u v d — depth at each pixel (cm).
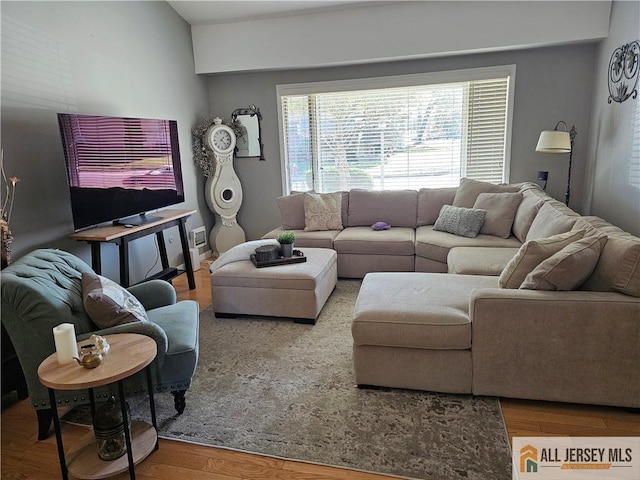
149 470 175
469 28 416
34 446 192
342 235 412
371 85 479
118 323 194
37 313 179
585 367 195
